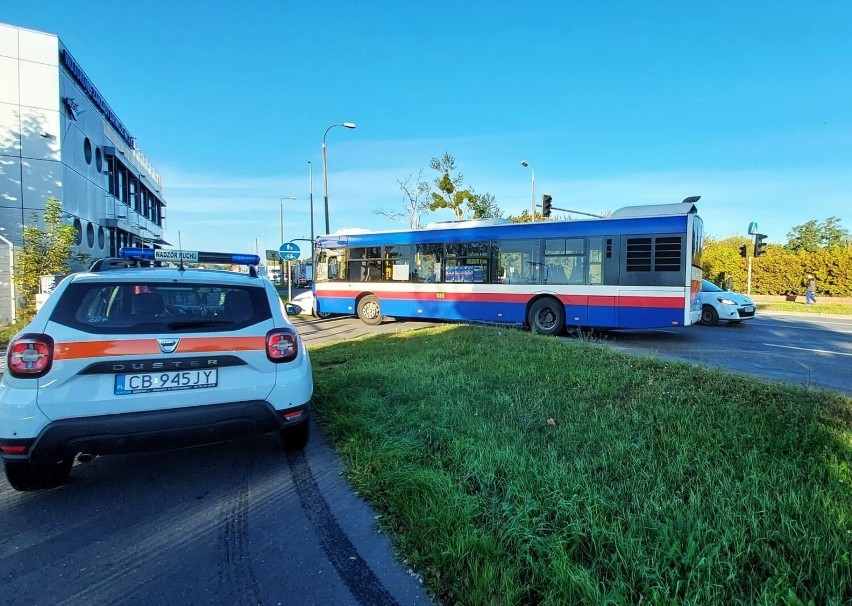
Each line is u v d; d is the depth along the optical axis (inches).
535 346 335.6
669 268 413.7
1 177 705.0
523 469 140.3
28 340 127.6
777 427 163.6
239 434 146.9
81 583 104.7
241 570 108.8
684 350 399.2
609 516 114.7
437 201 1229.1
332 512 134.3
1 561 112.7
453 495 127.3
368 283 575.8
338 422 195.0
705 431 162.4
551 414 192.1
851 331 552.1
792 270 1266.0
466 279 510.0
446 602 96.7
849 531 103.1
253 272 203.2
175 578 106.1
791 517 109.9
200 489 149.1
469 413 195.2
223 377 145.6
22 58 714.8
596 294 440.1
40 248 621.9
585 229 446.6
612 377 240.5
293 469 163.2
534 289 467.8
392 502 133.6
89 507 138.3
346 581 104.2
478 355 310.8
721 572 93.0
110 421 130.0
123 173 1240.8
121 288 145.3
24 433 124.5
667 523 108.6
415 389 233.6
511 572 98.4
